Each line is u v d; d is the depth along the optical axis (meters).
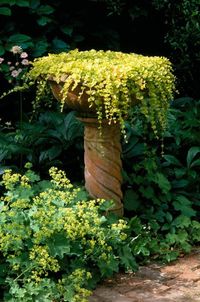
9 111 5.68
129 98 3.85
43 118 5.01
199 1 5.72
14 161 4.71
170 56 6.14
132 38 6.21
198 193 4.80
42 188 4.13
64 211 3.60
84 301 3.47
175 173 4.72
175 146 4.95
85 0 5.83
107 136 4.06
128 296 3.69
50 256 3.51
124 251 4.00
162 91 3.94
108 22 5.97
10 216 3.52
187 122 4.95
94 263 3.86
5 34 5.54
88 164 4.15
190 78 6.00
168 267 4.09
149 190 4.53
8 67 5.31
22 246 3.51
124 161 4.73
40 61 4.17
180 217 4.45
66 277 3.62
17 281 3.54
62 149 4.70
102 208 4.07
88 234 3.85
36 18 5.62
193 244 4.44
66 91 3.78
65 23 5.77
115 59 4.10
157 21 6.20
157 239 4.32
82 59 4.08
